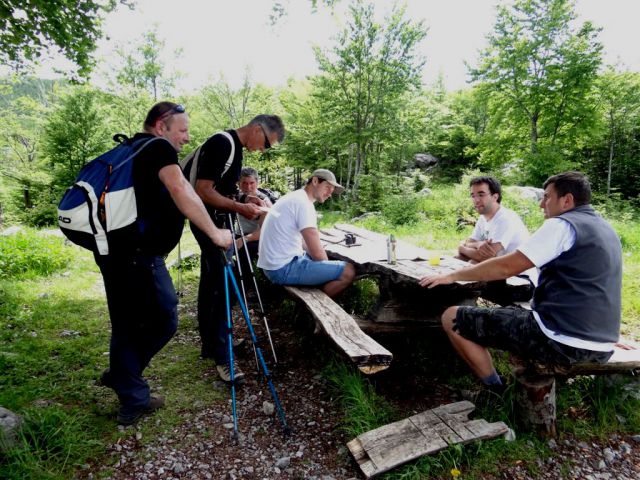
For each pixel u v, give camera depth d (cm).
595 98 1781
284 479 199
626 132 1994
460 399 264
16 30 548
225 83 1839
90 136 1795
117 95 1827
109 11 610
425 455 201
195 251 676
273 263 321
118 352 229
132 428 233
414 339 327
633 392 255
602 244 202
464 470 201
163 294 226
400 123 1800
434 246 780
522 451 213
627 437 229
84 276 573
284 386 284
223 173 281
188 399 265
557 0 1650
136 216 204
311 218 317
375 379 285
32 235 671
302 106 2080
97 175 204
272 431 235
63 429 220
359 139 1791
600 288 201
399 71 1706
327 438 229
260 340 358
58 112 1775
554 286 209
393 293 304
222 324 285
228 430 235
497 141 2022
